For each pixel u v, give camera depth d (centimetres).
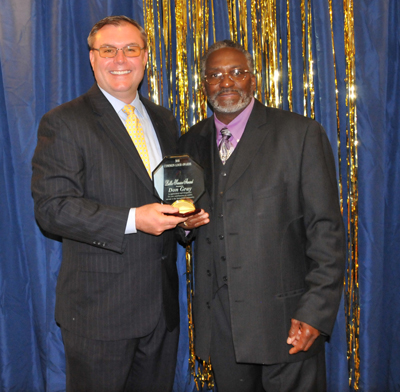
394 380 184
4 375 173
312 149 127
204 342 136
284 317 127
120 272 128
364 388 176
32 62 163
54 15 160
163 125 151
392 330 184
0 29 160
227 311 136
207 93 139
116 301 128
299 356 128
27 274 177
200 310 139
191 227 132
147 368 146
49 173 124
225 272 133
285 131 130
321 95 168
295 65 171
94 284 128
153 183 128
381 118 170
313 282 124
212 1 171
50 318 170
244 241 127
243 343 126
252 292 126
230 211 129
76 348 131
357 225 175
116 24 136
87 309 128
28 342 178
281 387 133
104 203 128
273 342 126
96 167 127
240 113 138
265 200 127
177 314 149
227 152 137
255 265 126
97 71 137
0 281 170
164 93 174
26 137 166
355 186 173
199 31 171
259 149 131
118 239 120
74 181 124
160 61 171
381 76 168
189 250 180
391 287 183
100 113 131
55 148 124
